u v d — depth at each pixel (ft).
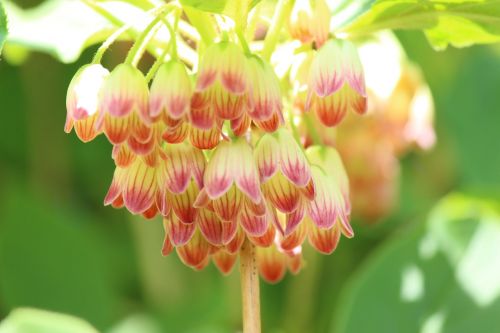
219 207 0.85
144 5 0.92
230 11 0.85
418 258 1.12
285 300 1.47
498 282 1.11
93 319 1.39
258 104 0.84
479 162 1.61
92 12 1.08
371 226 1.41
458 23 0.94
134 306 1.44
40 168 1.61
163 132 0.84
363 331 1.11
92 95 0.85
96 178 1.62
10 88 1.61
